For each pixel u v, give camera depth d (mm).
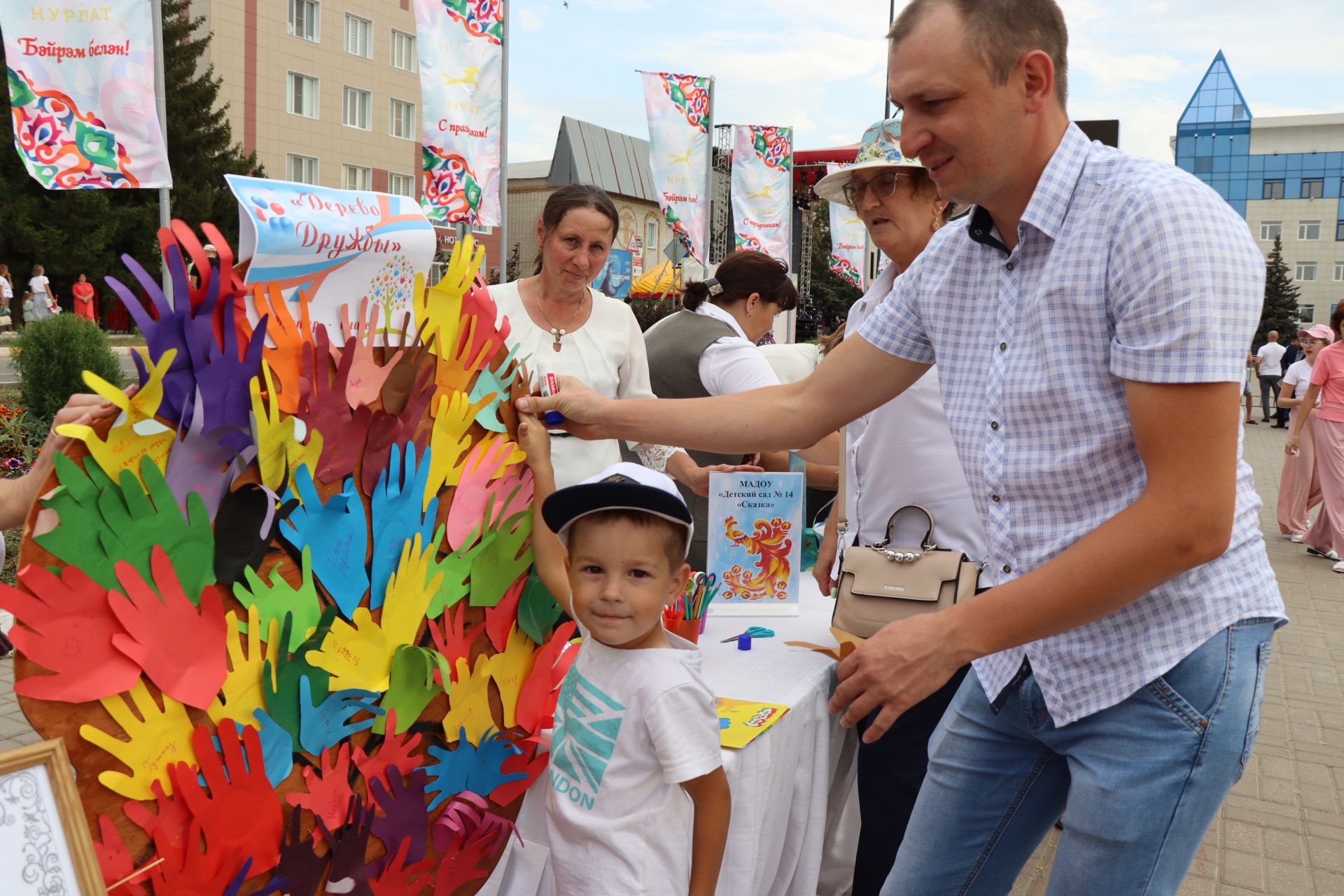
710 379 3123
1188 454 1281
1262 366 19453
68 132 6074
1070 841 1518
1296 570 7480
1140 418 1323
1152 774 1422
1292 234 64812
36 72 5996
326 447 1363
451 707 1638
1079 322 1418
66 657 1081
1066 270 1421
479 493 1665
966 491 2467
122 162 6188
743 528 2855
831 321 28516
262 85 30219
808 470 3758
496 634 1739
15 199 26844
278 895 1334
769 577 2877
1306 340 8977
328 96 31750
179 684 1187
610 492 1566
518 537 1753
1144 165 1404
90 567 1100
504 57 8672
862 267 15352
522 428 1759
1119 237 1354
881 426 2562
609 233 2701
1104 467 1423
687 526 1637
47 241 26797
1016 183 1463
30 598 1053
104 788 1131
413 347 1502
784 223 13516
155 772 1174
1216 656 1397
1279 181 64625
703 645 2570
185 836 1208
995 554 1562
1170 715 1412
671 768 1574
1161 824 1427
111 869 1141
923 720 2346
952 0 1376
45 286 24250
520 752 1810
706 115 12062
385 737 1502
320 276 1335
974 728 1717
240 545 1261
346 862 1438
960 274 1645
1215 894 3062
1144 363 1299
